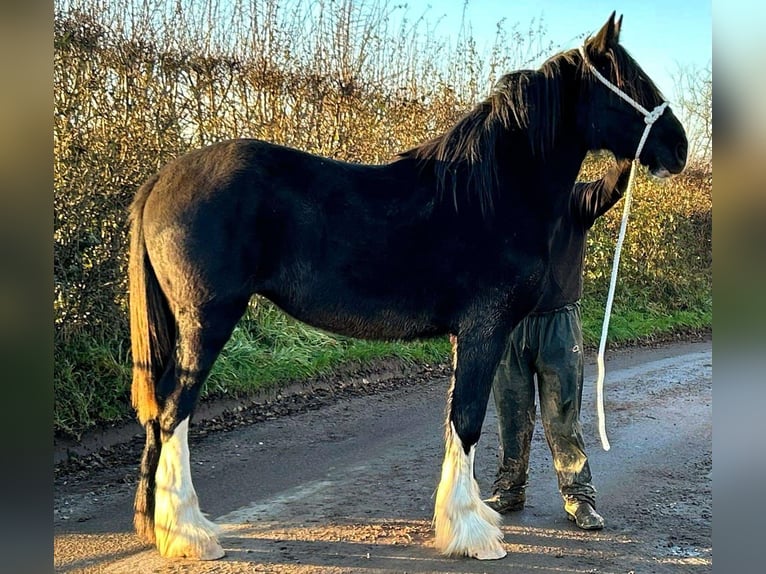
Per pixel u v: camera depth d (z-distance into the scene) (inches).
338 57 296.2
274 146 115.2
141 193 115.1
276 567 108.7
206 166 111.0
